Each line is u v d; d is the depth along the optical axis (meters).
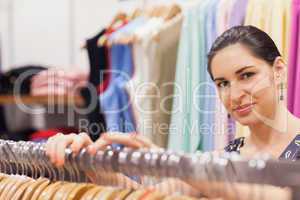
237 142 1.17
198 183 0.79
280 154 1.09
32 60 3.39
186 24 1.71
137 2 2.62
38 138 2.49
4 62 3.46
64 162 0.92
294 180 0.66
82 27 3.14
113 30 2.20
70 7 3.19
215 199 0.80
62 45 3.26
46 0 3.31
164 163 0.78
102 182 0.97
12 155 1.01
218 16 1.63
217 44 1.13
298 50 1.41
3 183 1.02
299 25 1.41
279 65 1.12
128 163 0.82
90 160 0.88
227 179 0.72
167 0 2.30
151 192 0.87
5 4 3.45
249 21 1.52
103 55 2.16
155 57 1.87
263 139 1.12
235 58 1.11
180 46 1.71
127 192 0.88
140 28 1.99
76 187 0.93
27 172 1.06
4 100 2.90
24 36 3.41
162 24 1.94
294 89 1.40
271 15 1.47
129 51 2.02
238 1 1.58
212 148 1.39
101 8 3.00
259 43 1.10
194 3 1.81
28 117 3.15
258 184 0.70
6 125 3.14
